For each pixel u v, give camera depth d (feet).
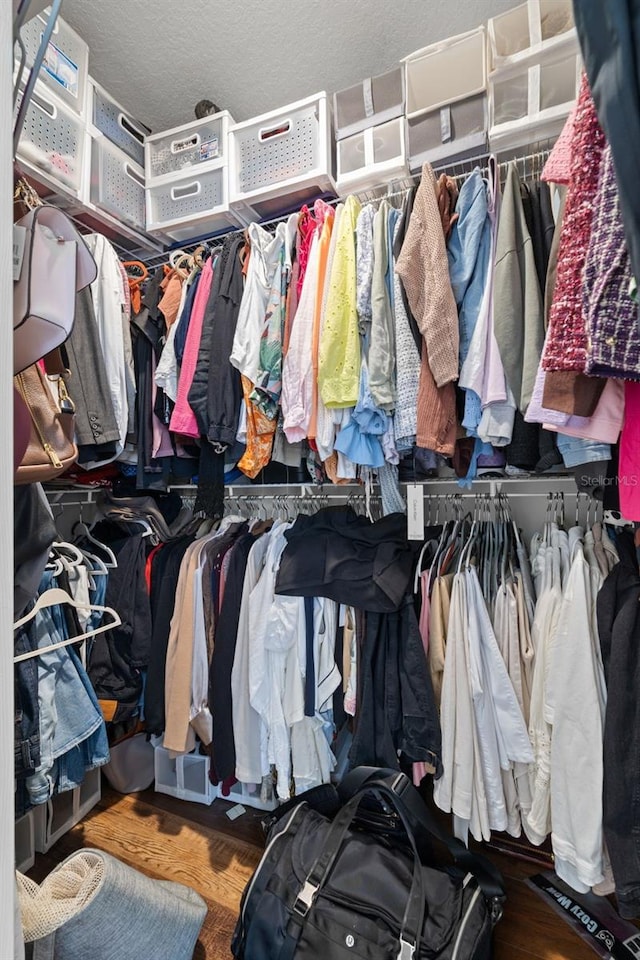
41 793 3.51
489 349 3.58
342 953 2.96
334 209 4.79
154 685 4.91
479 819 3.65
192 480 6.11
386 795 3.59
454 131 4.24
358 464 4.28
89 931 2.82
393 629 4.07
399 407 3.85
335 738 4.72
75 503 6.18
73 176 4.64
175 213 5.39
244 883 4.02
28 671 3.50
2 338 1.32
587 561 3.72
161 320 5.14
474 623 3.77
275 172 4.89
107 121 5.07
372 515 5.41
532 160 4.24
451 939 2.95
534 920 3.57
